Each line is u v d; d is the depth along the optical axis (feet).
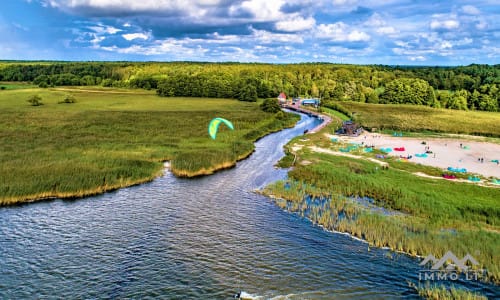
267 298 71.41
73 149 180.24
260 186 140.97
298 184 138.72
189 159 164.96
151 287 74.79
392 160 180.45
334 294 72.95
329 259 86.07
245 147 201.87
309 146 215.31
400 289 74.79
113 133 226.17
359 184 134.92
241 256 87.20
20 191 120.57
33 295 72.08
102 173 140.05
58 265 82.64
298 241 94.94
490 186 138.72
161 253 88.17
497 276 76.95
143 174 147.54
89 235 97.45
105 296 71.97
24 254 87.25
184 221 107.04
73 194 126.00
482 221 103.96
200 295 72.28
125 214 112.06
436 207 112.06
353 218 108.27
